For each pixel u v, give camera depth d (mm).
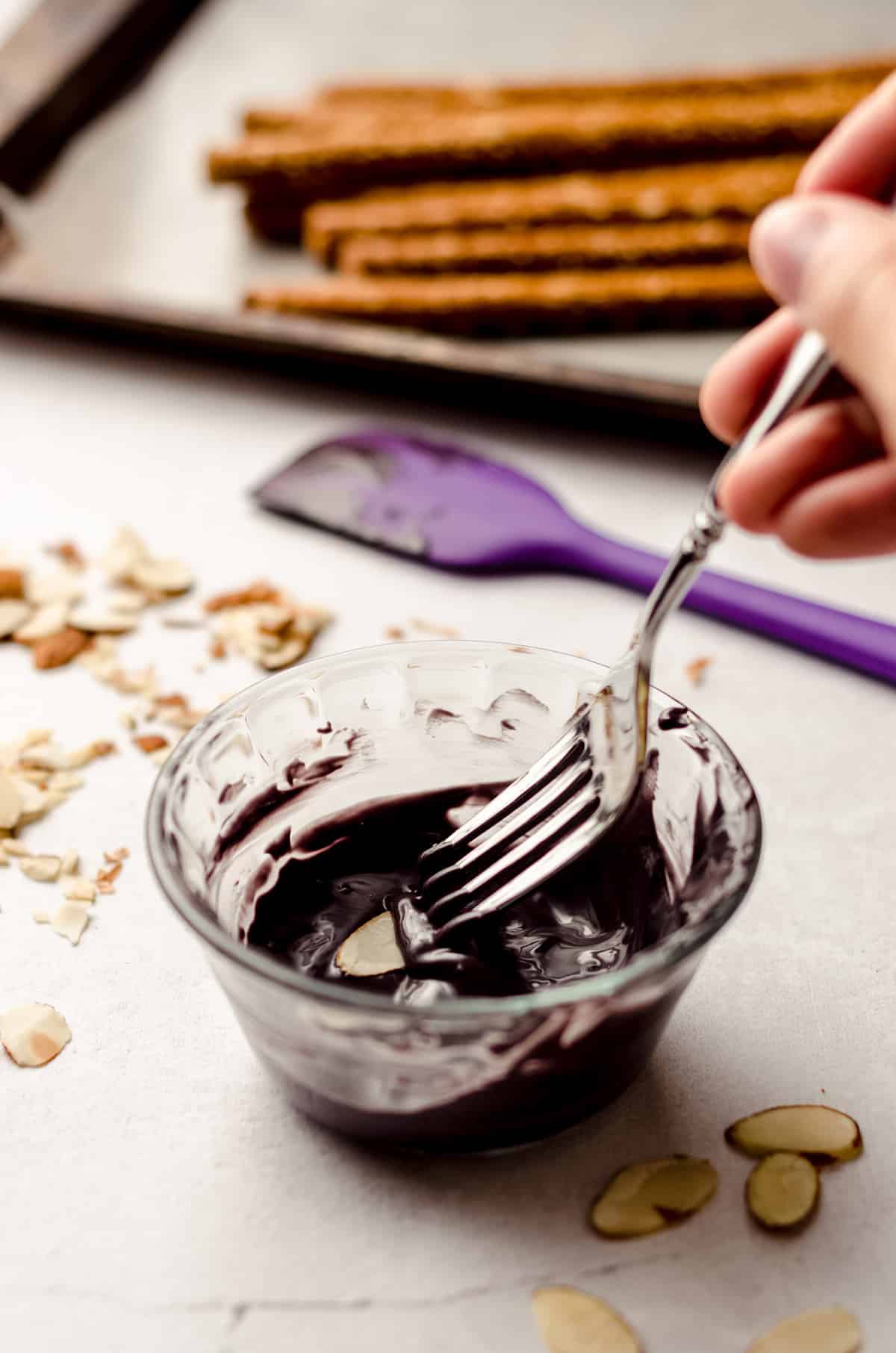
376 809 350
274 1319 283
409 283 571
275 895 335
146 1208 299
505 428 556
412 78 809
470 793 354
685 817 316
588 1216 297
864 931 351
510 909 328
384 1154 307
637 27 886
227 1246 293
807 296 290
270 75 826
